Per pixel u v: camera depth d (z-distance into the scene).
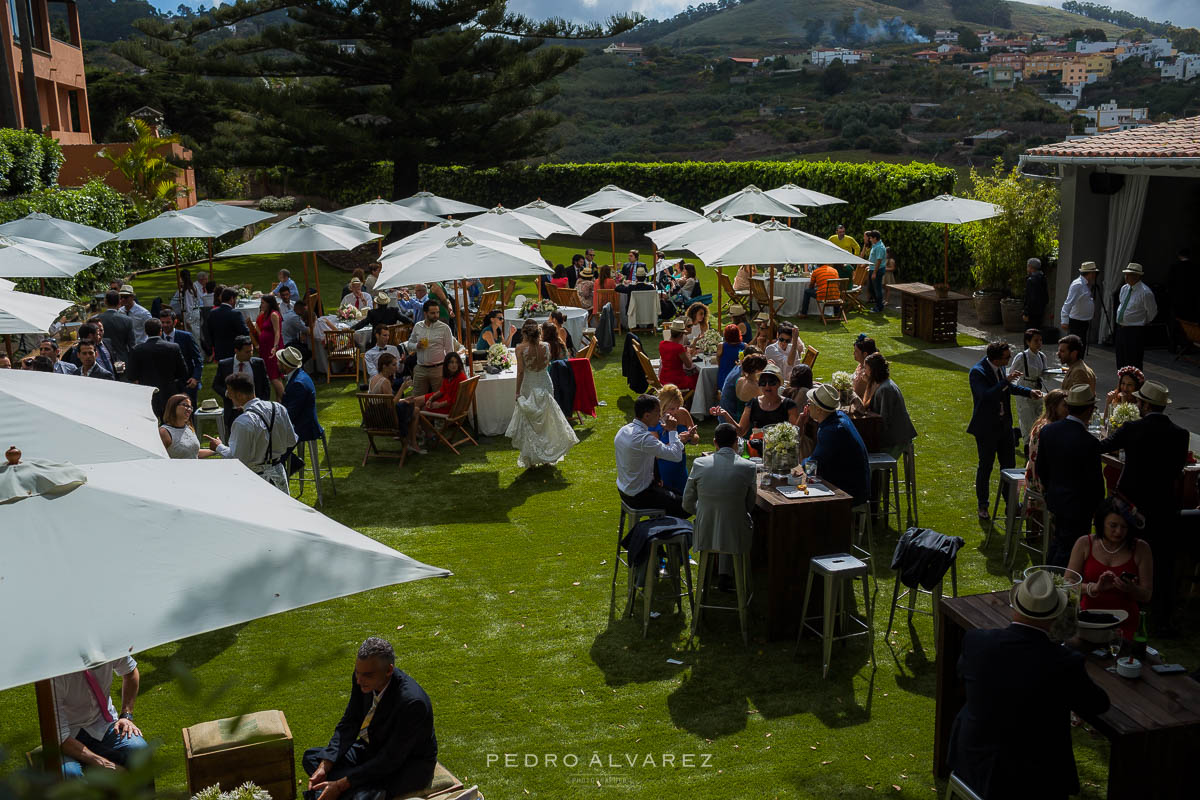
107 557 2.74
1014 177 16.72
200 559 2.80
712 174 29.03
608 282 16.97
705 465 6.21
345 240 13.84
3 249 10.68
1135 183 14.31
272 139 29.62
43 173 24.59
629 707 5.72
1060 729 3.89
